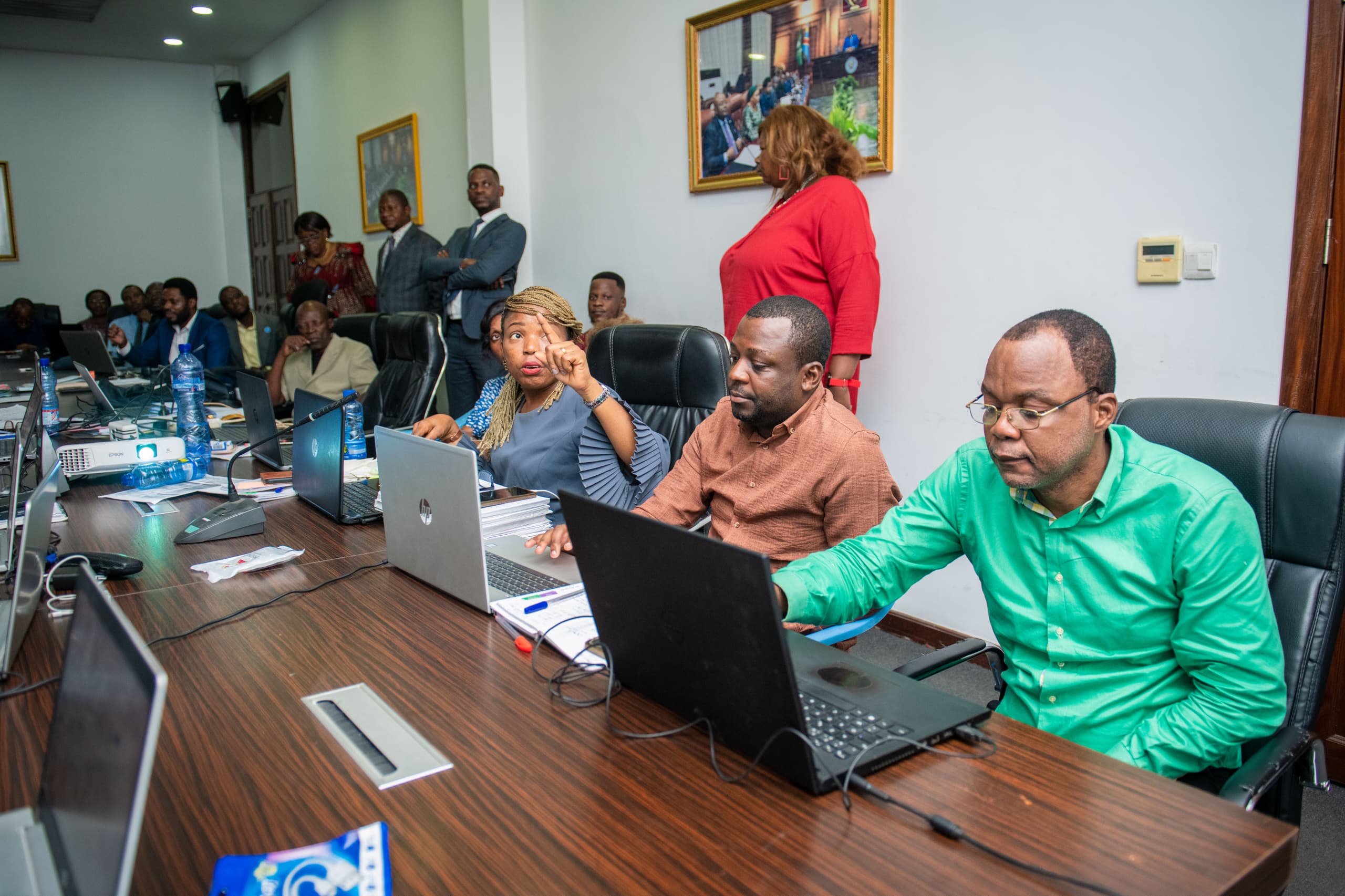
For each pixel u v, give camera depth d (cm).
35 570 134
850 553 132
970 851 75
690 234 340
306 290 554
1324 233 184
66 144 772
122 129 790
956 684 245
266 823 81
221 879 71
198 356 533
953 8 245
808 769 83
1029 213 234
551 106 405
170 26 677
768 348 154
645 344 216
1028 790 84
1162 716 108
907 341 269
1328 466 114
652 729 97
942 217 254
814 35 280
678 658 94
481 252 411
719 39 313
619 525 94
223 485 227
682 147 338
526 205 428
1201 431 124
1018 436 104
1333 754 193
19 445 164
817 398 161
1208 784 114
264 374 488
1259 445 119
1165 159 207
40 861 72
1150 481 109
